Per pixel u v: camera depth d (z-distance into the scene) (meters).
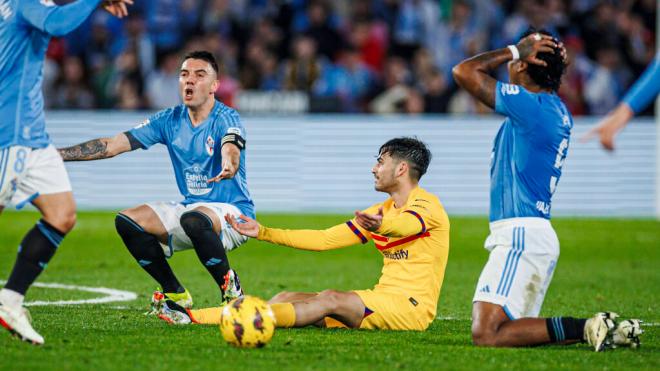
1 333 22.14
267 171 69.25
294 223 59.19
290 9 79.44
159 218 26.34
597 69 77.25
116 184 67.81
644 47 80.25
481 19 78.81
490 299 21.97
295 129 69.44
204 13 78.06
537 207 22.27
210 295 33.25
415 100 73.00
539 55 22.44
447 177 69.75
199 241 25.55
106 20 76.75
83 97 73.62
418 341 22.67
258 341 21.00
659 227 62.38
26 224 57.81
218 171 27.58
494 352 21.14
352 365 19.55
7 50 20.38
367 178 69.69
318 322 24.47
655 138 70.25
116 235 53.41
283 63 77.56
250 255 48.06
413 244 24.72
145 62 75.00
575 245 53.50
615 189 70.12
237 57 78.50
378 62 77.81
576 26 80.00
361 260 46.75
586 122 70.12
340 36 77.69
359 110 74.62
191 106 27.28
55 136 68.44
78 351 20.39
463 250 50.66
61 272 39.47
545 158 22.19
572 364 20.00
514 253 22.06
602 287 37.59
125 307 29.39
